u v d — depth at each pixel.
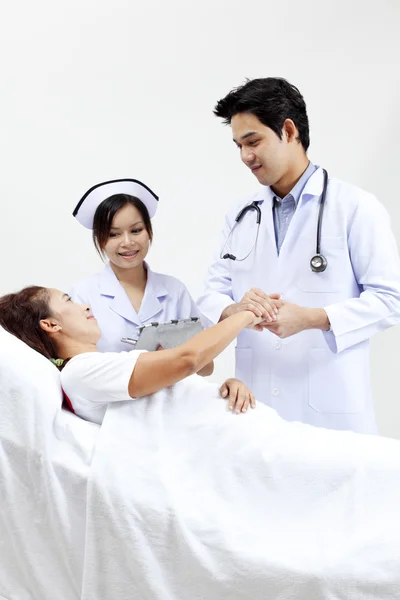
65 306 1.64
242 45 2.86
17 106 2.79
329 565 1.23
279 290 1.87
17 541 1.41
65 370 1.53
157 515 1.32
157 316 2.04
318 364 1.83
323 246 1.82
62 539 1.37
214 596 1.28
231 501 1.39
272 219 1.90
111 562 1.32
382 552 1.24
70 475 1.38
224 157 2.89
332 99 2.90
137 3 2.81
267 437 1.45
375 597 1.22
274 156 1.75
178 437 1.47
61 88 2.80
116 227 1.93
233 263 1.96
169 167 2.88
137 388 1.46
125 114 2.85
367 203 1.81
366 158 2.92
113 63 2.82
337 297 1.82
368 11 2.86
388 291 1.76
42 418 1.43
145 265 2.10
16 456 1.42
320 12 2.86
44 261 2.85
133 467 1.38
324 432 1.47
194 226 2.92
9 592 1.42
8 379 1.44
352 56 2.88
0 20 2.76
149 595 1.30
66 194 2.83
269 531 1.35
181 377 1.46
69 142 2.82
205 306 1.94
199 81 2.86
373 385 3.00
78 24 2.79
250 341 1.91
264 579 1.25
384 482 1.36
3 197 2.81
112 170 2.86
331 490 1.37
